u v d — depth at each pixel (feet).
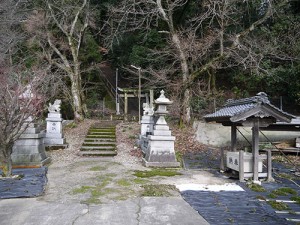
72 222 12.62
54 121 36.99
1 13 52.75
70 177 22.00
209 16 43.78
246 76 49.57
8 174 21.50
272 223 12.39
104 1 64.34
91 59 66.95
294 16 46.70
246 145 35.81
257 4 45.75
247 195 16.84
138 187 18.83
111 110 70.13
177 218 13.19
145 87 59.11
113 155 33.45
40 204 15.20
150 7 47.32
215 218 13.09
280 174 22.71
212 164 27.50
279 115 19.16
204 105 44.86
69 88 58.49
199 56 43.39
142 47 55.52
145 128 36.45
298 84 41.29
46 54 52.75
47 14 52.39
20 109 22.67
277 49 44.09
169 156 26.81
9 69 38.88
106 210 14.26
